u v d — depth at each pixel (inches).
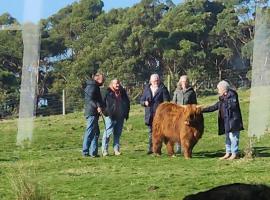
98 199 450.0
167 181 509.4
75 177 539.2
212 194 252.5
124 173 558.3
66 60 2541.8
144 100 689.6
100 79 674.8
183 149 656.4
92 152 678.5
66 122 1152.2
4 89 2176.4
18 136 788.6
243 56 2260.1
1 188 485.4
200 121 649.6
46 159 665.0
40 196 400.8
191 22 2474.2
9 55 2420.0
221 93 633.0
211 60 2411.4
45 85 2516.0
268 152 665.0
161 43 2386.8
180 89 698.8
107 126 685.9
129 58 2404.0
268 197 248.7
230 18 2411.4
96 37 2605.8
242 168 566.3
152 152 688.4
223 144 760.3
